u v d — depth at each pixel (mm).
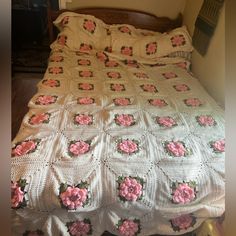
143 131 1422
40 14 3178
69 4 2838
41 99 1682
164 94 1912
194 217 1215
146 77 2191
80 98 1739
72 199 1079
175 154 1268
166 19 2838
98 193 1116
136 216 1187
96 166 1172
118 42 2584
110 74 2178
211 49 2088
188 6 2709
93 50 2566
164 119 1556
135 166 1191
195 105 1765
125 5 2855
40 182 1095
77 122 1457
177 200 1160
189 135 1422
